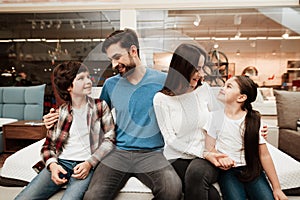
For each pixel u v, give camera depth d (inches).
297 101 98.6
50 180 49.0
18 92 129.7
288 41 163.3
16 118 129.3
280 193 46.3
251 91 50.8
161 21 135.6
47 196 49.1
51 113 54.7
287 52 165.0
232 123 50.6
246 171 48.1
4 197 54.7
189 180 45.8
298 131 92.5
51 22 149.3
